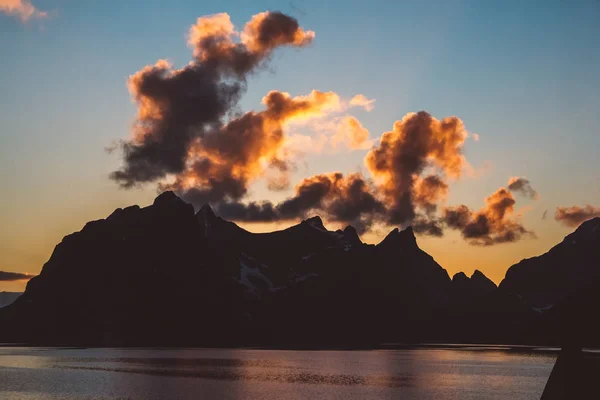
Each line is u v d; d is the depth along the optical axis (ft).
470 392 426.10
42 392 387.75
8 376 494.18
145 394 384.68
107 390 401.70
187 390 409.69
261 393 402.31
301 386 450.30
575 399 208.44
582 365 210.79
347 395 400.67
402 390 433.48
